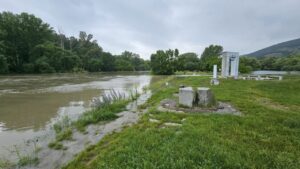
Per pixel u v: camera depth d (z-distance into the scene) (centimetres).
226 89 1456
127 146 453
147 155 398
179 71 6128
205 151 404
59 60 5856
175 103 957
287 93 1270
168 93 1348
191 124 599
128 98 1240
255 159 383
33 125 770
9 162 459
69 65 6231
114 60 9150
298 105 920
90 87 2198
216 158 377
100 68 8194
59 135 613
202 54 8538
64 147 523
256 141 474
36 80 3066
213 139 471
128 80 3406
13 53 4953
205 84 1869
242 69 3950
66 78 3684
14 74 4562
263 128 564
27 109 1066
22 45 5259
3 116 915
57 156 475
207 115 709
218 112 774
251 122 613
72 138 582
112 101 1071
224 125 585
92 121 730
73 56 6469
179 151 406
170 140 471
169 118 688
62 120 794
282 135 513
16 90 1861
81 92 1769
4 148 544
